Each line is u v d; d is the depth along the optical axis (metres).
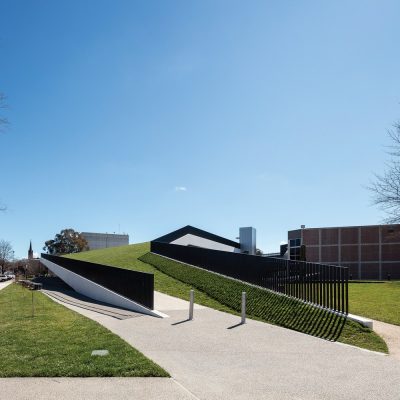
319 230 45.94
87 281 21.61
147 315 13.30
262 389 6.29
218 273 21.17
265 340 9.62
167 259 28.69
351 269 43.66
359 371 7.24
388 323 12.09
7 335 10.17
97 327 10.73
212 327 11.15
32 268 64.88
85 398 5.71
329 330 10.54
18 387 6.14
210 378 6.80
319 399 5.88
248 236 43.78
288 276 14.70
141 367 7.02
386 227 42.78
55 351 8.16
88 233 100.56
